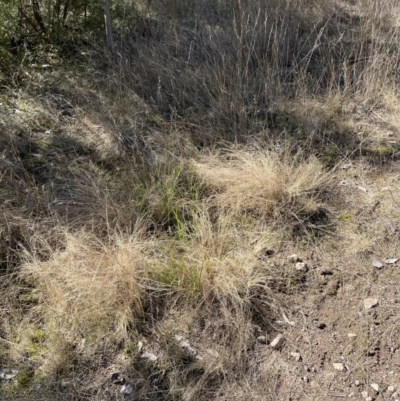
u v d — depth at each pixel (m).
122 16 5.24
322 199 3.35
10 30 4.64
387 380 2.36
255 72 4.61
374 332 2.55
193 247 2.90
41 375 2.37
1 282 2.79
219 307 2.64
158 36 5.16
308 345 2.52
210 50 4.82
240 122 3.89
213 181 3.35
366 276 2.84
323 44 4.83
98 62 4.74
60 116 4.07
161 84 4.41
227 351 2.48
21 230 2.98
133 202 3.15
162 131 3.89
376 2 5.37
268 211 3.20
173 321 2.60
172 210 3.13
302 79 4.37
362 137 3.91
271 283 2.80
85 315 2.57
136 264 2.72
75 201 3.25
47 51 4.84
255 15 5.07
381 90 4.30
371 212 3.24
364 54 4.88
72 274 2.69
